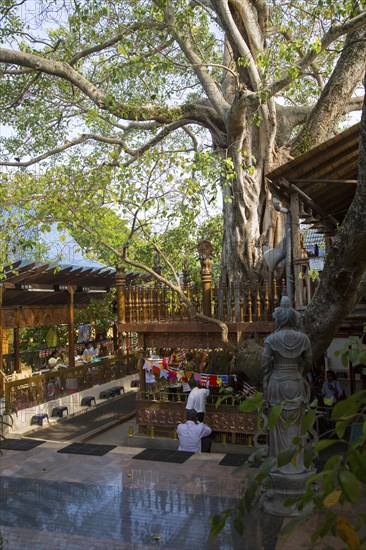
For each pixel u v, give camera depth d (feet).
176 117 45.60
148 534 19.88
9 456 31.07
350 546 6.46
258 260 42.63
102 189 34.01
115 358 57.62
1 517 21.62
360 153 20.74
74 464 29.32
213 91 44.50
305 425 7.93
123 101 46.80
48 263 45.91
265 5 44.01
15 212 39.50
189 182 33.86
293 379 22.71
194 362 39.29
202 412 35.14
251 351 33.71
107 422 43.98
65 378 47.78
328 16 33.53
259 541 19.17
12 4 41.45
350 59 41.06
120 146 46.75
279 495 21.89
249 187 43.62
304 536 18.92
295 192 33.37
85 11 38.27
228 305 37.81
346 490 5.96
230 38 39.60
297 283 33.04
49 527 20.61
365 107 19.62
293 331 22.91
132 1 41.57
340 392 35.12
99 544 19.20
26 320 57.62
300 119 47.91
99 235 34.37
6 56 41.34
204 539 19.51
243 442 35.37
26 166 47.16
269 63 37.68
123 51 35.63
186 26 40.63
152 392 38.99
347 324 34.19
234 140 42.70
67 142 48.55
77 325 75.72
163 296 38.86
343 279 24.41
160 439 36.78
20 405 40.86
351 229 22.65
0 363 46.03
